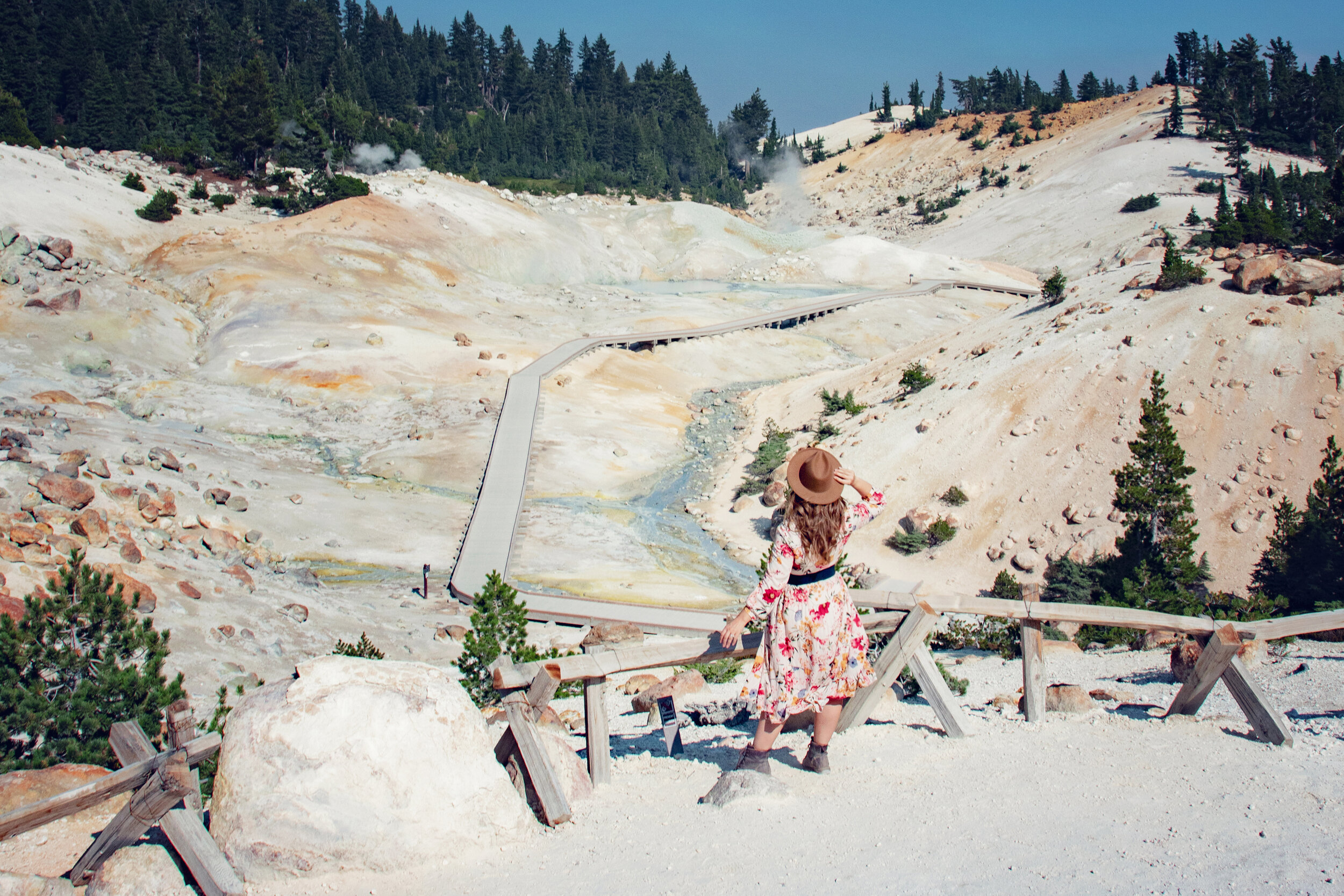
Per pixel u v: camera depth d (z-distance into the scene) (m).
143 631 16.47
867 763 6.88
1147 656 18.83
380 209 130.62
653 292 141.88
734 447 80.75
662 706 9.19
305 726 5.54
